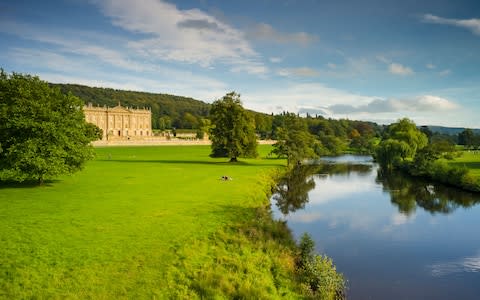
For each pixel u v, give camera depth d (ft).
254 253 77.56
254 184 166.71
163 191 138.82
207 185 157.07
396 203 164.45
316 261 74.43
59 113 140.77
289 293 63.87
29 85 141.59
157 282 59.00
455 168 219.20
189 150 438.81
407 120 342.44
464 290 76.74
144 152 393.91
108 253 69.26
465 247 104.01
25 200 114.11
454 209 153.07
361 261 91.66
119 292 55.42
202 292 58.03
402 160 304.91
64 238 76.95
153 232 83.30
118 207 107.65
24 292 53.52
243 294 59.11
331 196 179.93
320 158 441.68
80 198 120.06
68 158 141.49
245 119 268.62
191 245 75.41
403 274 84.12
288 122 412.36
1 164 126.41
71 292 54.54
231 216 102.37
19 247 70.49
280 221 118.01
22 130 131.85
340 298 70.64
